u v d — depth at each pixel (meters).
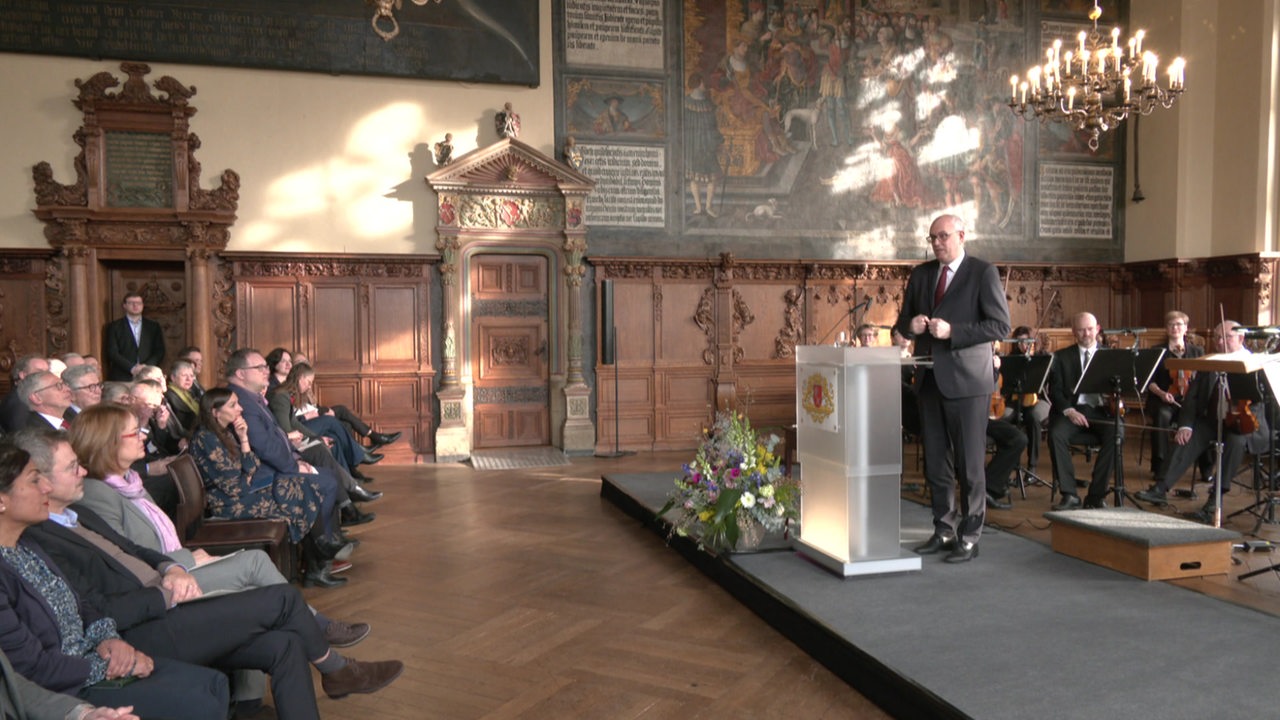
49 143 9.22
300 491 4.79
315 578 4.89
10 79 9.10
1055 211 12.20
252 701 3.16
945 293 4.61
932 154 11.74
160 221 9.44
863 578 4.32
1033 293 12.09
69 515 2.93
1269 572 4.48
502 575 5.07
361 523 6.56
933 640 3.43
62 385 4.56
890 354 4.34
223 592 3.23
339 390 10.01
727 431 5.24
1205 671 3.09
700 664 3.63
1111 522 4.63
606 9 10.72
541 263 10.69
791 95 11.28
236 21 9.59
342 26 9.88
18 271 9.20
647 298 10.84
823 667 3.59
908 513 6.03
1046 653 3.28
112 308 9.78
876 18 11.52
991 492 6.51
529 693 3.36
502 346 10.61
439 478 8.79
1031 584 4.21
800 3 11.29
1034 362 6.74
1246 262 10.91
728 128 11.11
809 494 4.75
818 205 11.39
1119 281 12.31
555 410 10.64
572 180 10.41
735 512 4.81
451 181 10.09
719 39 11.05
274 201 9.80
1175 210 11.62
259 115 9.74
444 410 10.16
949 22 11.77
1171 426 6.89
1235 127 11.25
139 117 9.41
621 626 4.13
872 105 11.53
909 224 11.68
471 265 10.46
